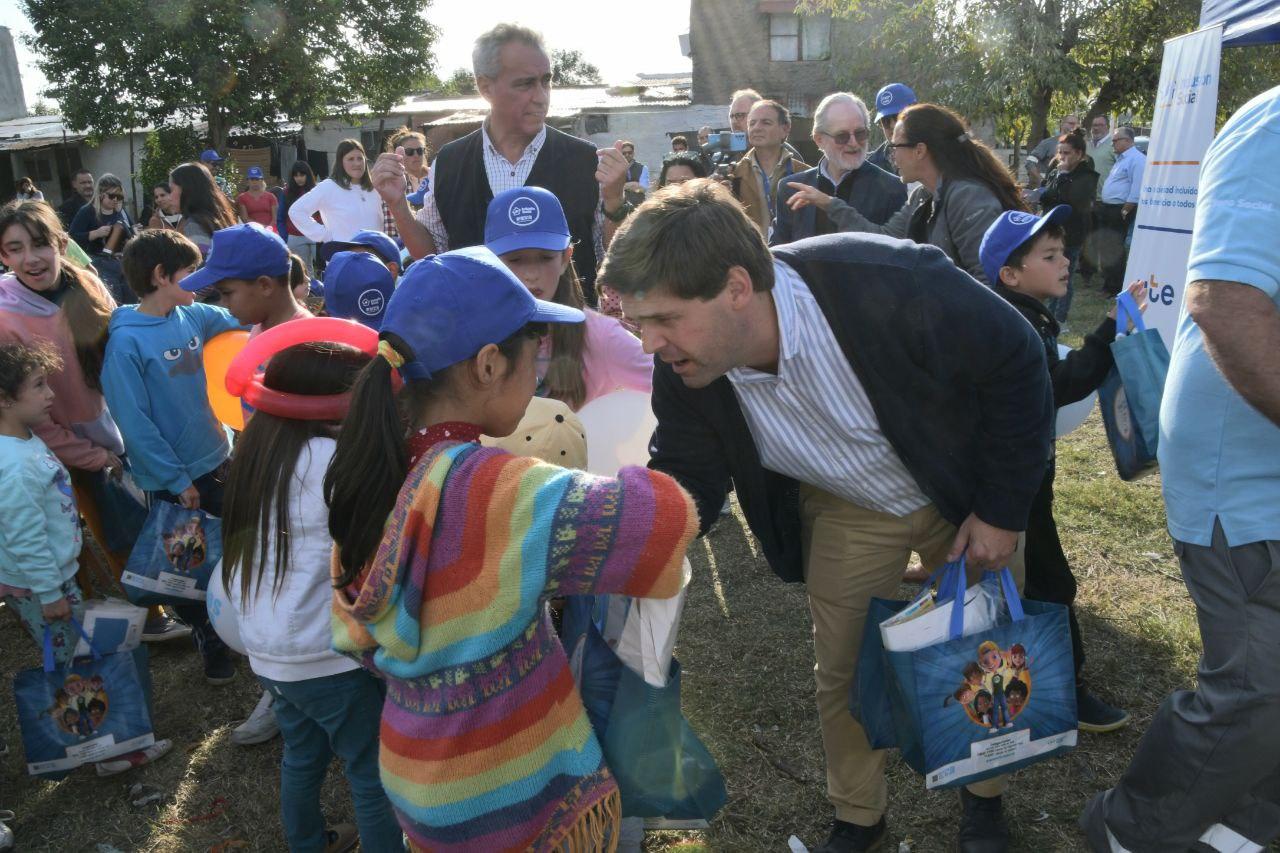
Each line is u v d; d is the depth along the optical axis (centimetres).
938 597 206
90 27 2545
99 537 380
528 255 261
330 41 2750
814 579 233
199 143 2717
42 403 301
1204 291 180
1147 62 2072
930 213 369
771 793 283
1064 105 2139
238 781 311
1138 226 657
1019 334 191
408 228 355
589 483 145
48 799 308
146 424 335
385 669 151
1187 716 207
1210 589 204
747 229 175
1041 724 209
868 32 2255
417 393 152
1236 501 198
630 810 177
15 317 346
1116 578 387
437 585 143
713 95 3061
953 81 2094
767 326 187
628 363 260
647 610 171
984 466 202
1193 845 219
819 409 201
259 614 220
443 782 147
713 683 341
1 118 3488
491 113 344
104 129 2625
